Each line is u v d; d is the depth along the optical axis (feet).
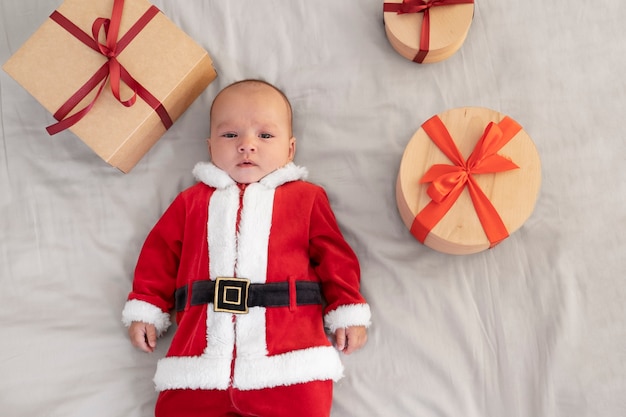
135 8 4.53
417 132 4.35
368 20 5.05
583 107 4.80
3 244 4.69
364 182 4.73
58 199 4.79
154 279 4.47
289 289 4.18
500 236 4.14
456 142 4.30
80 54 4.41
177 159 4.87
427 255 4.56
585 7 5.01
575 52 4.92
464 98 4.87
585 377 4.21
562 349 4.26
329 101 4.91
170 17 5.07
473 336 4.37
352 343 4.24
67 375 4.42
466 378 4.30
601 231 4.52
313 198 4.44
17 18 5.08
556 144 4.73
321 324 4.25
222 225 4.23
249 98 4.41
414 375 4.33
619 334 4.30
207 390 3.97
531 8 5.03
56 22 4.45
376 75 4.95
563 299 4.37
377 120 4.85
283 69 4.99
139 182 4.83
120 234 4.75
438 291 4.46
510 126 4.30
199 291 4.19
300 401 3.93
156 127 4.68
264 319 4.09
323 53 5.01
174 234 4.53
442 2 4.69
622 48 4.91
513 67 4.91
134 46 4.50
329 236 4.41
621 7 4.99
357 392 4.31
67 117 4.39
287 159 4.58
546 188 4.64
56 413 4.31
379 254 4.56
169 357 4.13
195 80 4.68
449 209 4.18
